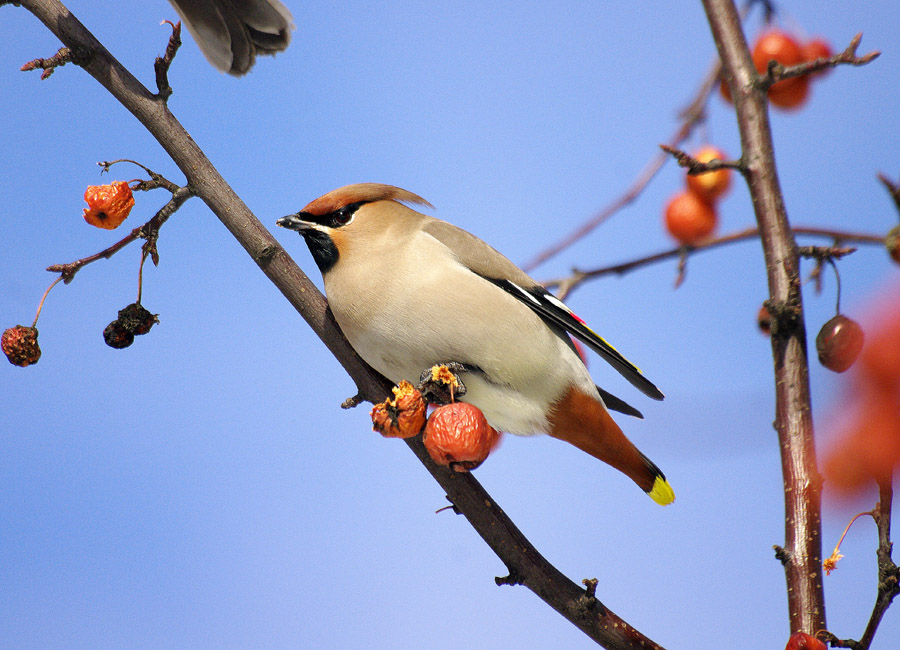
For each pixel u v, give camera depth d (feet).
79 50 17.72
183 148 18.33
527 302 21.48
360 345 20.95
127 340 18.65
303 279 19.80
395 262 20.94
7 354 18.58
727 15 19.02
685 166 18.11
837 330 16.29
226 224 18.90
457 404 17.21
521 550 18.06
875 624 14.64
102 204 18.01
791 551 16.25
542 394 21.18
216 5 19.58
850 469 13.39
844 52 17.52
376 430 17.35
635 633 17.83
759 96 18.37
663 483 22.00
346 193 21.85
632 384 22.22
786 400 17.07
